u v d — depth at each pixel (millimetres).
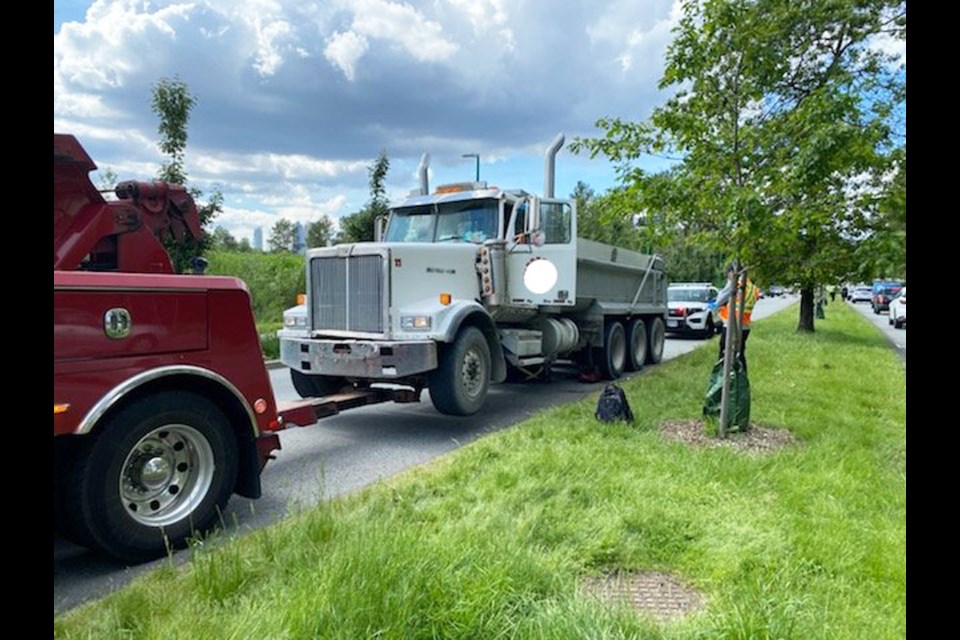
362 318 6680
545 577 2885
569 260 8859
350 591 2514
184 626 2488
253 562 3082
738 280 6125
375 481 4980
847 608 2742
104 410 3275
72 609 3039
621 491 4211
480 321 7238
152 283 3553
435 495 4270
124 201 4109
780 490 4344
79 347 3215
